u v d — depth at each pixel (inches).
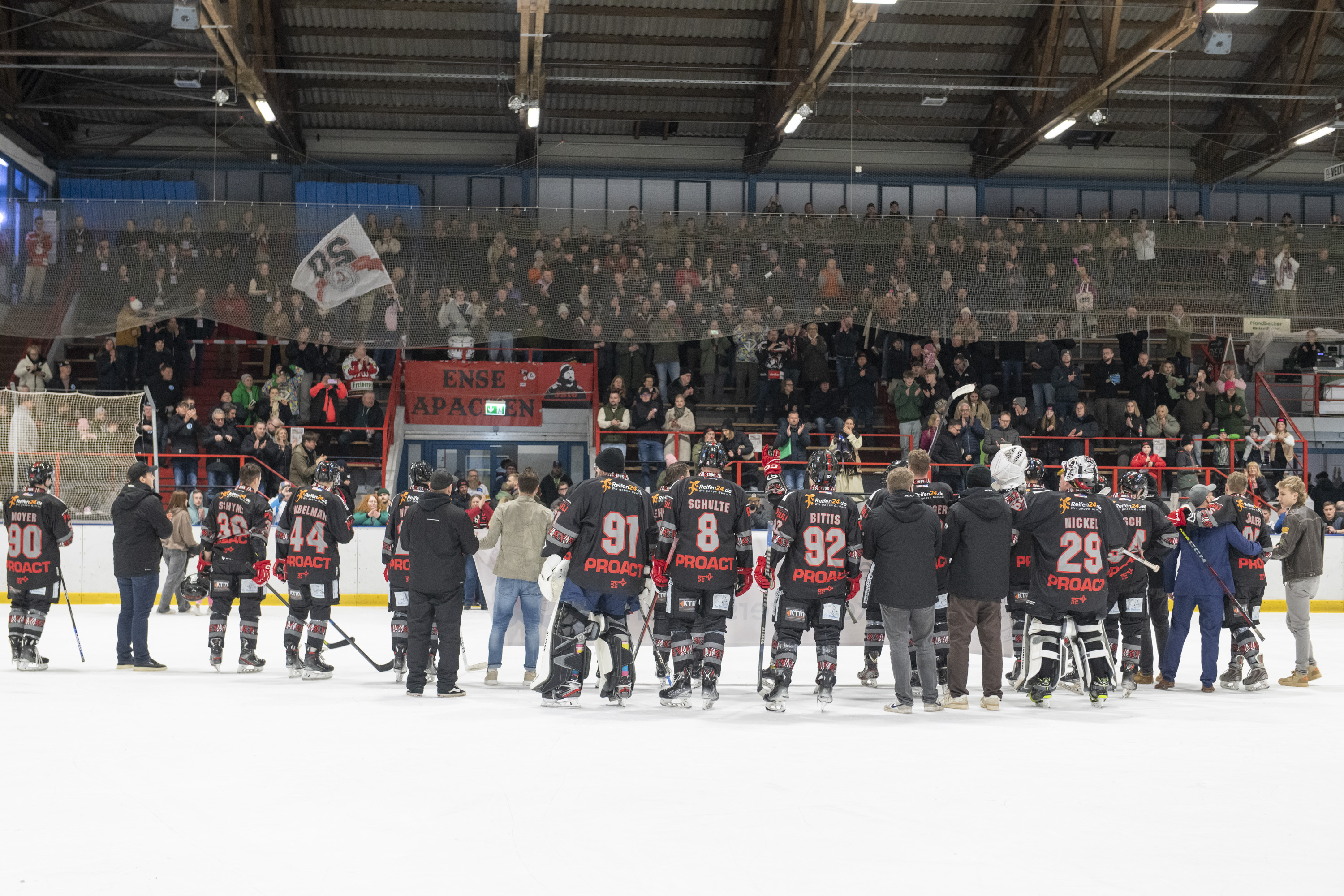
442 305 779.4
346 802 199.9
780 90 890.7
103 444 708.0
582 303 797.2
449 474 341.4
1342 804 205.2
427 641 338.6
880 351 875.4
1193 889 156.3
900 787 215.2
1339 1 860.0
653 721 291.0
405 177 990.4
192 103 937.5
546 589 329.1
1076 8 840.9
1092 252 829.2
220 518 387.2
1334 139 1017.5
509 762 234.1
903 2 854.5
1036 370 820.6
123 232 754.8
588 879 158.1
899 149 1023.0
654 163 1007.0
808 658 452.4
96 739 258.8
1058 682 343.0
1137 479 362.3
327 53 877.2
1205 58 915.4
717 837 179.5
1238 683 380.2
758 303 810.8
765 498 684.1
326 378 788.0
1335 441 922.1
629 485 317.7
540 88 820.0
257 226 764.0
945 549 321.1
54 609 645.9
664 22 862.5
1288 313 849.5
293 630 373.1
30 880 156.6
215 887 154.3
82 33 850.8
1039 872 162.9
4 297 743.1
